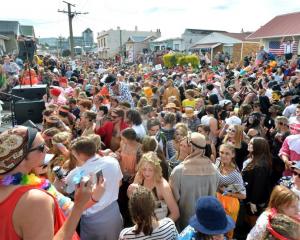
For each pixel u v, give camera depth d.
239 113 7.10
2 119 8.77
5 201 1.56
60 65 24.02
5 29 33.84
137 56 45.00
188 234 2.54
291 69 13.80
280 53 22.08
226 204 3.66
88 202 1.84
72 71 20.02
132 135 4.26
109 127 5.59
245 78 12.98
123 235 2.61
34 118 8.07
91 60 40.78
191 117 7.07
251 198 4.10
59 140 3.88
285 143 4.64
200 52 35.19
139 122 5.57
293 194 2.70
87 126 5.94
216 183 3.44
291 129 5.24
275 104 7.77
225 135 5.57
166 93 10.35
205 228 2.38
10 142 1.62
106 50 69.75
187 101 8.85
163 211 3.24
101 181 1.96
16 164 1.62
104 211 3.15
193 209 3.30
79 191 1.71
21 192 1.58
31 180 1.72
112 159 3.32
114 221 3.22
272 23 26.23
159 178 3.35
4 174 1.62
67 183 3.05
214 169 3.40
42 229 1.57
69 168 3.56
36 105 8.03
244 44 28.98
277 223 2.42
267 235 2.45
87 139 3.26
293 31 21.42
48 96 9.49
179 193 3.38
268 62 17.80
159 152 4.05
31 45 11.84
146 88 11.74
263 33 25.38
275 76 13.70
